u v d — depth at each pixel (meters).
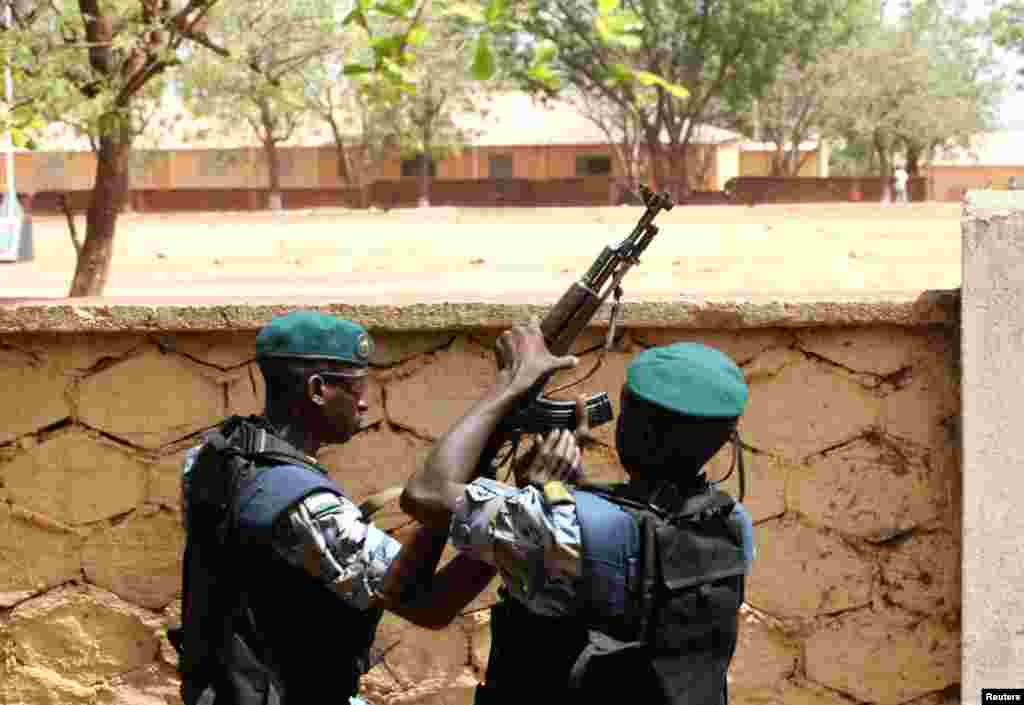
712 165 62.53
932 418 3.71
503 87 50.28
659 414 2.55
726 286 19.95
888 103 57.62
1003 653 3.52
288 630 2.87
